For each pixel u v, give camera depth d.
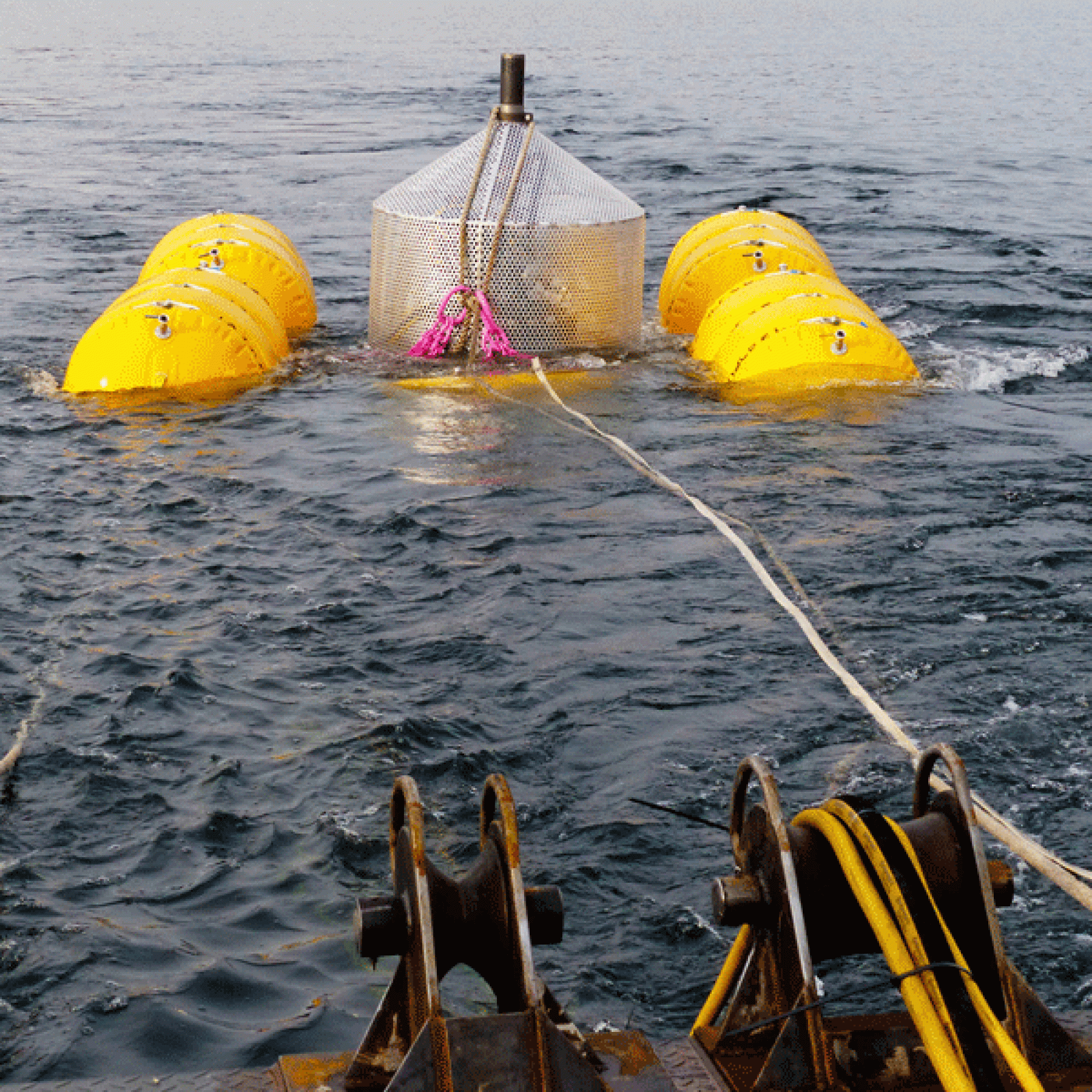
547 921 4.14
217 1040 5.44
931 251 22.89
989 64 70.56
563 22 112.88
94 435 13.18
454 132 39.31
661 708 8.12
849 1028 4.19
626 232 15.91
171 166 32.03
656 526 11.11
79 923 6.12
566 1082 3.82
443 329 15.65
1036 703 8.12
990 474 12.35
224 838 6.80
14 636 9.00
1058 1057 4.11
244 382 14.90
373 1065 4.18
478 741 7.72
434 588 9.85
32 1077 5.20
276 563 10.29
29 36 81.81
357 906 4.08
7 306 18.33
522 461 12.64
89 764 7.43
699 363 15.84
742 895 4.26
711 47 83.25
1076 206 27.92
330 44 81.62
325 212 26.62
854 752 7.61
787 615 9.42
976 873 4.14
